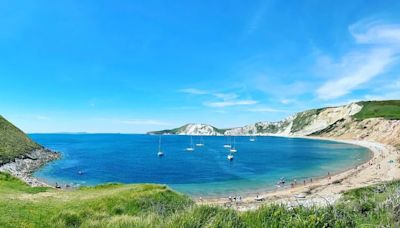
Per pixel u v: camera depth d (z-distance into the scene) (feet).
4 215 50.62
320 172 294.25
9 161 291.58
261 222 29.60
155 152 569.23
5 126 402.93
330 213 28.99
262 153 528.63
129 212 77.56
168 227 30.94
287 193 196.13
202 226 29.68
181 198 99.76
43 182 245.65
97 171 314.35
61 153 500.74
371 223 26.61
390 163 308.40
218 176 276.62
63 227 50.52
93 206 76.28
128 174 296.71
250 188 220.23
